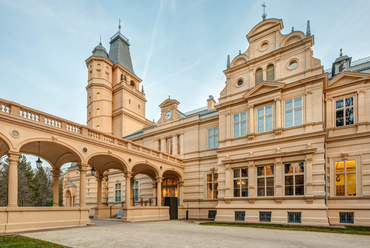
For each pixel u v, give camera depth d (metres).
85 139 15.62
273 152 17.97
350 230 12.80
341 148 16.86
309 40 17.81
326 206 15.12
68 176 41.91
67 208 14.06
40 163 15.32
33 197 46.44
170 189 26.91
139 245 8.32
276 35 19.83
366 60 20.72
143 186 28.52
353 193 15.95
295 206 16.05
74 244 8.46
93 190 34.44
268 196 17.47
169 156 24.30
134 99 38.50
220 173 20.50
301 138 16.83
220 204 19.78
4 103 12.06
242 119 20.42
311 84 17.22
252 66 20.66
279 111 18.16
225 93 22.14
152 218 20.55
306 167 16.19
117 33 42.50
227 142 20.69
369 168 15.50
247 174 18.94
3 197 38.06
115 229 12.97
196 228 14.03
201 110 30.45
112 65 38.78
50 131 13.64
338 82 17.92
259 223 16.72
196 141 25.44
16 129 12.17
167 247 8.00
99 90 36.34
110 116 36.50
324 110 18.11
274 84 18.47
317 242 9.28
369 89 16.55
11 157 11.83
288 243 9.00
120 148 18.27
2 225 11.08
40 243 8.15
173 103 28.19
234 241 9.34
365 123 16.11
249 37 21.47
